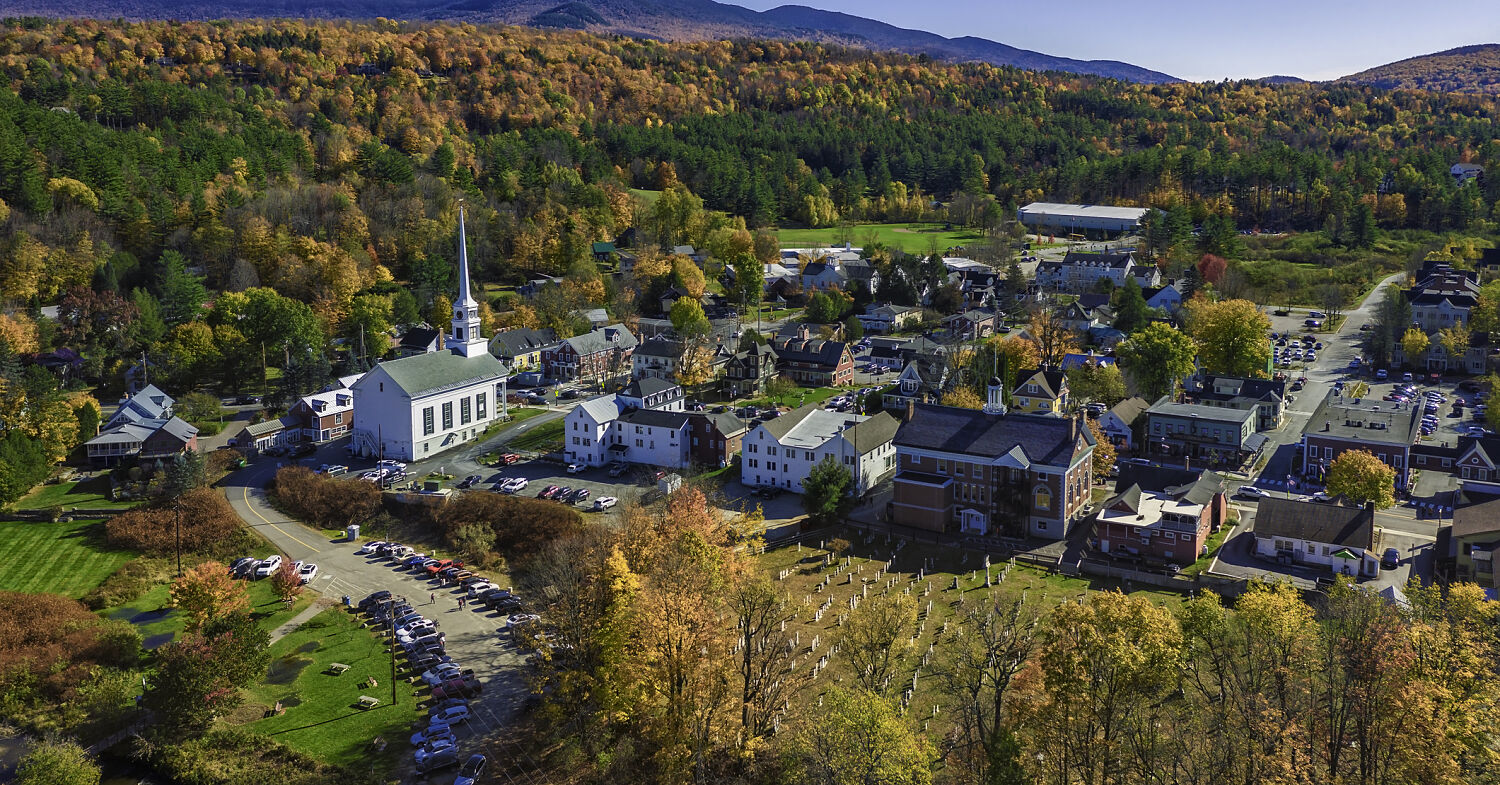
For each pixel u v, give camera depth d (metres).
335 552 133.88
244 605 112.19
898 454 138.00
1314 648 74.75
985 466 131.88
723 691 83.12
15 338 194.25
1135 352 190.50
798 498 148.12
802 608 107.19
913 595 112.56
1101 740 70.50
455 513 138.75
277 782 84.38
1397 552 118.69
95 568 128.62
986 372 182.88
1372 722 68.62
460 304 190.12
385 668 103.56
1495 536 111.19
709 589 93.75
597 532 120.25
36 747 85.31
